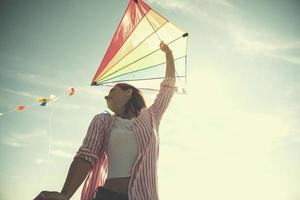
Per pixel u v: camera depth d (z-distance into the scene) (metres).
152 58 1.76
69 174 1.33
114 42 1.72
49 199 1.20
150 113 1.44
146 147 1.35
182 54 1.83
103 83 1.73
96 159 1.37
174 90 1.54
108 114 1.45
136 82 1.78
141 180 1.31
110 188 1.31
